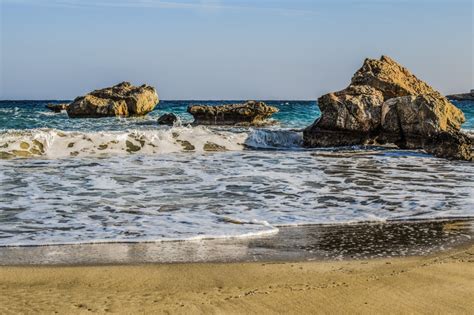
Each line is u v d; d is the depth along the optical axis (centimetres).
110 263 776
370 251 852
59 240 893
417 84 2839
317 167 1825
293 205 1202
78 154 2078
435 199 1282
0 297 635
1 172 1599
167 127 3753
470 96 10994
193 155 2119
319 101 2594
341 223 1036
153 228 980
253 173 1652
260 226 1004
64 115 5081
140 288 675
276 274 732
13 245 859
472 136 2866
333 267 764
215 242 898
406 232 975
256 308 601
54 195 1272
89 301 624
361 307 602
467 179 1603
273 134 2586
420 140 2438
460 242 907
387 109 2538
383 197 1304
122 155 2073
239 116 4069
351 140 2564
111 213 1098
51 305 610
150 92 5144
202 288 676
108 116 4819
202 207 1164
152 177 1546
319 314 584
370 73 2778
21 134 2345
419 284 676
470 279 695
